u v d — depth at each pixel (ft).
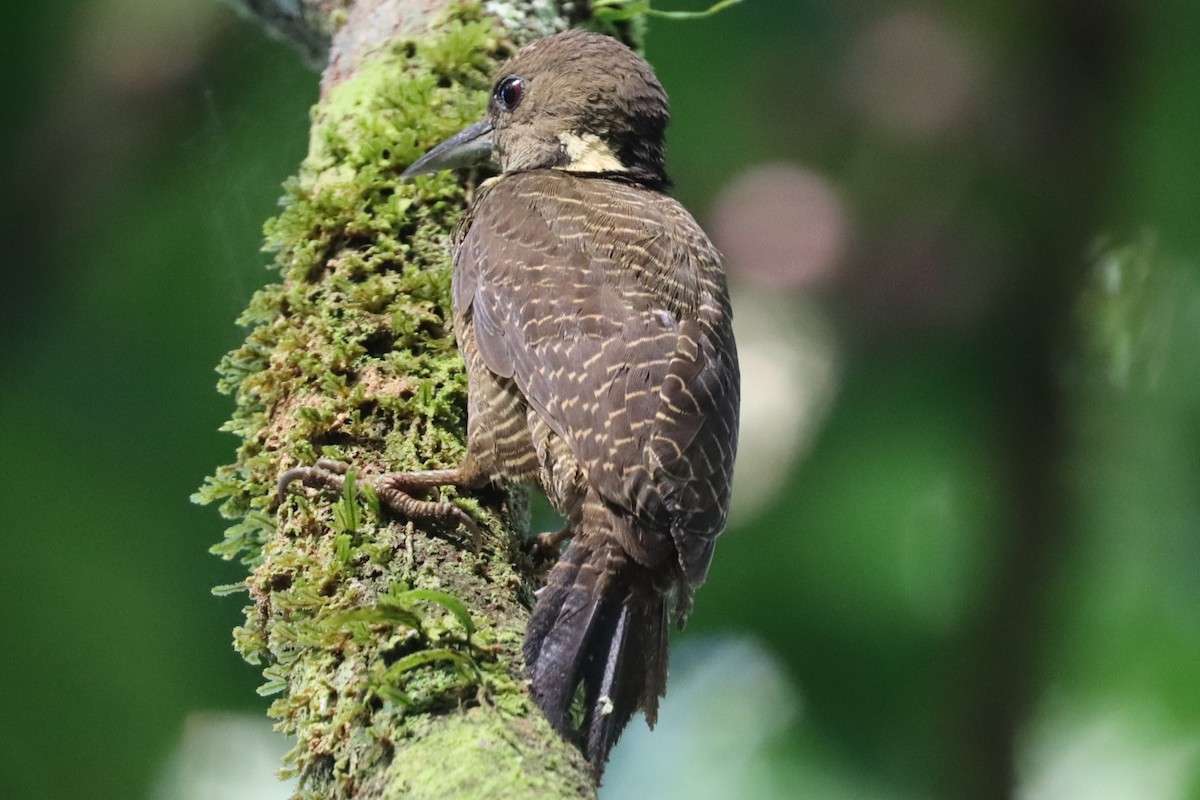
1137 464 38.52
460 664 21.09
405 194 27.68
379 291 26.40
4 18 39.27
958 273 38.09
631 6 32.22
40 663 33.47
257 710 34.35
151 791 33.30
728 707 38.45
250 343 26.43
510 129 29.73
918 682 37.78
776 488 37.86
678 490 23.53
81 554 34.37
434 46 29.71
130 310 38.22
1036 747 37.70
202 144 39.83
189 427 36.68
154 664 33.88
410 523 23.77
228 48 39.88
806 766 37.70
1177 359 38.70
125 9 39.63
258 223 39.45
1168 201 38.55
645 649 23.04
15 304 38.19
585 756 21.75
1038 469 38.19
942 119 38.01
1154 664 37.88
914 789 37.58
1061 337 38.50
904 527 37.88
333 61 30.60
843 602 37.91
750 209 38.17
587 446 23.93
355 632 21.81
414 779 20.10
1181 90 38.17
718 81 37.96
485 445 25.12
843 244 38.06
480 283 26.02
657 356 24.70
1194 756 37.14
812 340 38.24
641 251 26.11
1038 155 38.09
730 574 37.93
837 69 38.04
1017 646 37.73
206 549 35.37
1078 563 38.19
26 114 39.52
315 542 23.89
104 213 39.50
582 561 23.22
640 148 30.42
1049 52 38.14
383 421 25.27
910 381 38.27
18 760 32.96
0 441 35.47
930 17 38.45
